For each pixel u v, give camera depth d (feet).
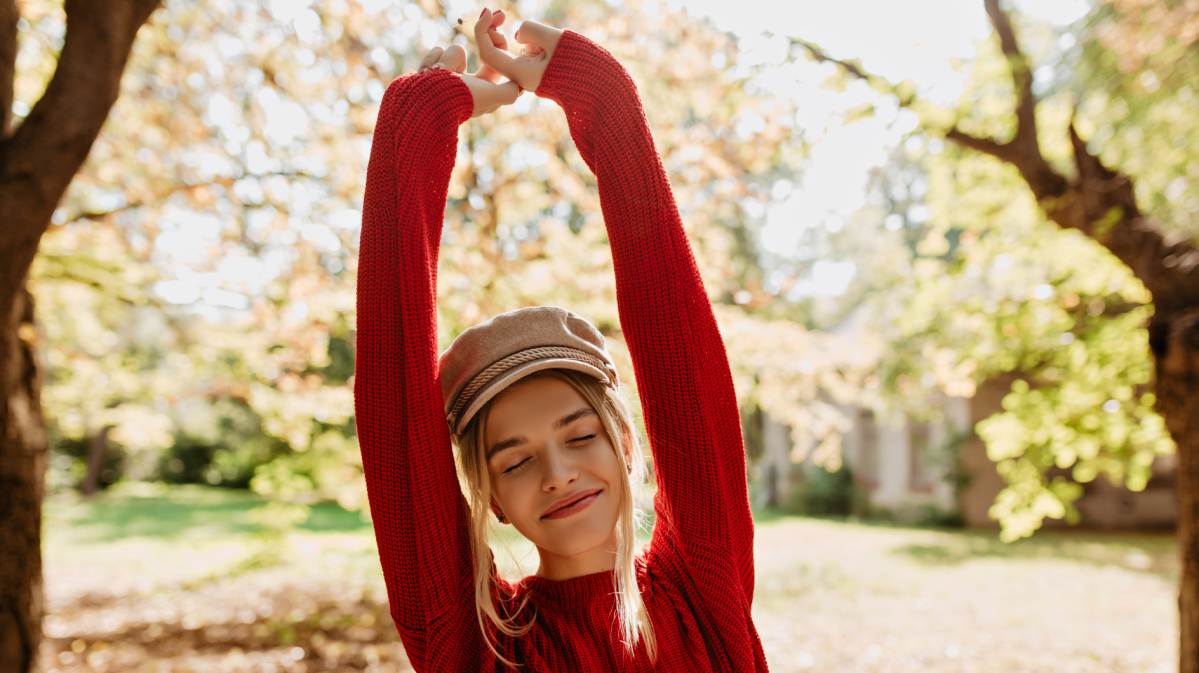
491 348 3.29
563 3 18.98
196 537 41.83
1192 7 17.51
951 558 34.96
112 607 24.47
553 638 3.30
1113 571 31.48
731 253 52.85
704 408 3.34
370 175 3.08
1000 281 18.71
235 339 21.18
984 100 16.69
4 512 9.06
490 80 3.68
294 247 18.34
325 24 17.01
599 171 3.46
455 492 3.09
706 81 18.47
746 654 3.32
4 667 8.91
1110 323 14.69
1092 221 12.42
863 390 27.25
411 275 2.92
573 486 3.21
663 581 3.53
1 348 8.95
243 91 18.58
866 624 23.00
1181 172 20.75
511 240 19.13
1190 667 10.04
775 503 60.29
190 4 17.67
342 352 49.01
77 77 7.83
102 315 26.86
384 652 19.07
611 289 17.35
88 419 25.08
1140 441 14.12
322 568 30.60
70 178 7.82
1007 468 15.62
